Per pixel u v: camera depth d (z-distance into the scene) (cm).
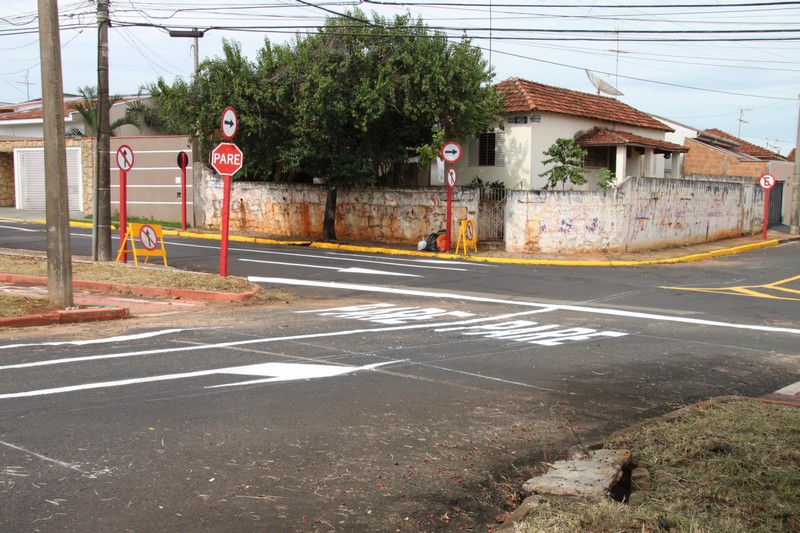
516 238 2380
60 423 596
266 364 835
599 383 820
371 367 842
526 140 2747
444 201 2506
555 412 700
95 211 1700
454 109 2355
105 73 1667
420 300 1444
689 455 562
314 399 698
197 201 2917
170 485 482
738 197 3108
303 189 2725
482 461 562
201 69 2444
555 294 1572
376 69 2314
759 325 1258
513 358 927
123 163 1708
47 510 437
